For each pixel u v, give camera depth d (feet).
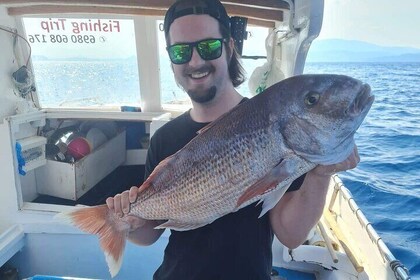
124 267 10.30
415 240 19.84
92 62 13.99
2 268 10.44
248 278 4.84
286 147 4.07
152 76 14.19
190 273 5.08
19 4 10.84
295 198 4.75
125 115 14.46
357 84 3.88
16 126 11.12
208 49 5.03
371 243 7.46
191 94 5.26
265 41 10.62
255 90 10.10
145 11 11.37
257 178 4.21
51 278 7.36
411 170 31.32
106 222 5.46
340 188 9.81
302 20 6.68
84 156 13.82
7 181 10.73
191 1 5.01
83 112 14.34
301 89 4.00
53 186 13.55
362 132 45.34
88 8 11.48
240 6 9.00
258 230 5.01
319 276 9.04
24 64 13.15
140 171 16.42
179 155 4.82
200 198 4.62
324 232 8.86
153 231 5.98
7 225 10.74
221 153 4.41
